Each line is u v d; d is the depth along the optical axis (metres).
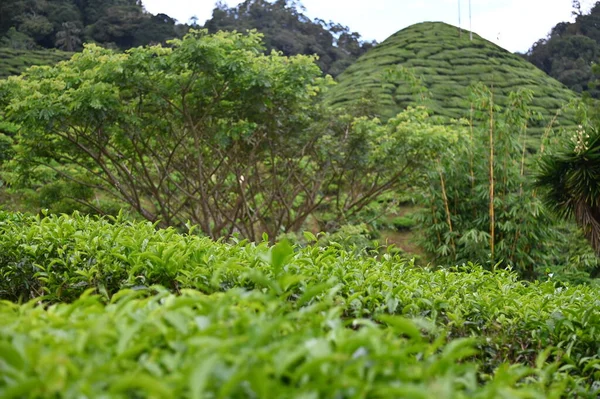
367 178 14.88
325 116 13.08
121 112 10.58
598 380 2.78
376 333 1.45
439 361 1.41
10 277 3.71
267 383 1.21
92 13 44.75
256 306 1.74
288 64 11.41
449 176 12.41
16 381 1.27
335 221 13.75
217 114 11.66
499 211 11.99
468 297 3.26
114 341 1.49
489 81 30.72
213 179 15.70
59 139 11.77
